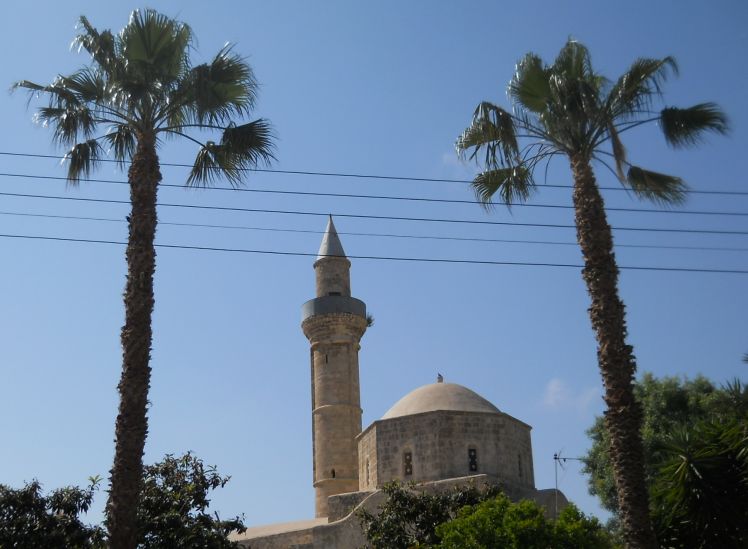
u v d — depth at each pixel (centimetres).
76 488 3175
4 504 3039
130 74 2559
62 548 3006
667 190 2619
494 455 4472
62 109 2603
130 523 2205
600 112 2412
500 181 2689
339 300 5759
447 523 3131
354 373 5694
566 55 2555
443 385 4800
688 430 2869
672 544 2845
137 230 2406
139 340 2314
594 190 2353
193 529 3136
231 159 2716
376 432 4628
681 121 2433
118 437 2253
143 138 2525
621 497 2108
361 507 4156
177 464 3400
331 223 6103
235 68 2658
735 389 3052
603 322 2217
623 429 2134
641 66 2431
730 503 2680
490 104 2500
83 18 2608
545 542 2912
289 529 4822
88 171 2641
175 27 2622
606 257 2278
